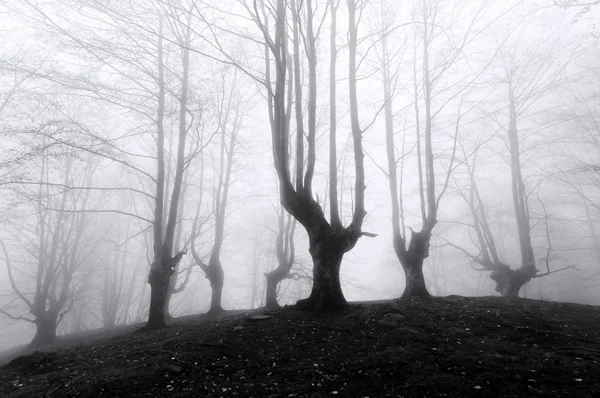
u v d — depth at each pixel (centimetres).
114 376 637
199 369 654
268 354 713
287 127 1067
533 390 471
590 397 445
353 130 1050
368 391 521
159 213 1331
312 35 1009
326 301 961
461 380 515
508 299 1152
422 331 767
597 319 855
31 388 677
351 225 1009
